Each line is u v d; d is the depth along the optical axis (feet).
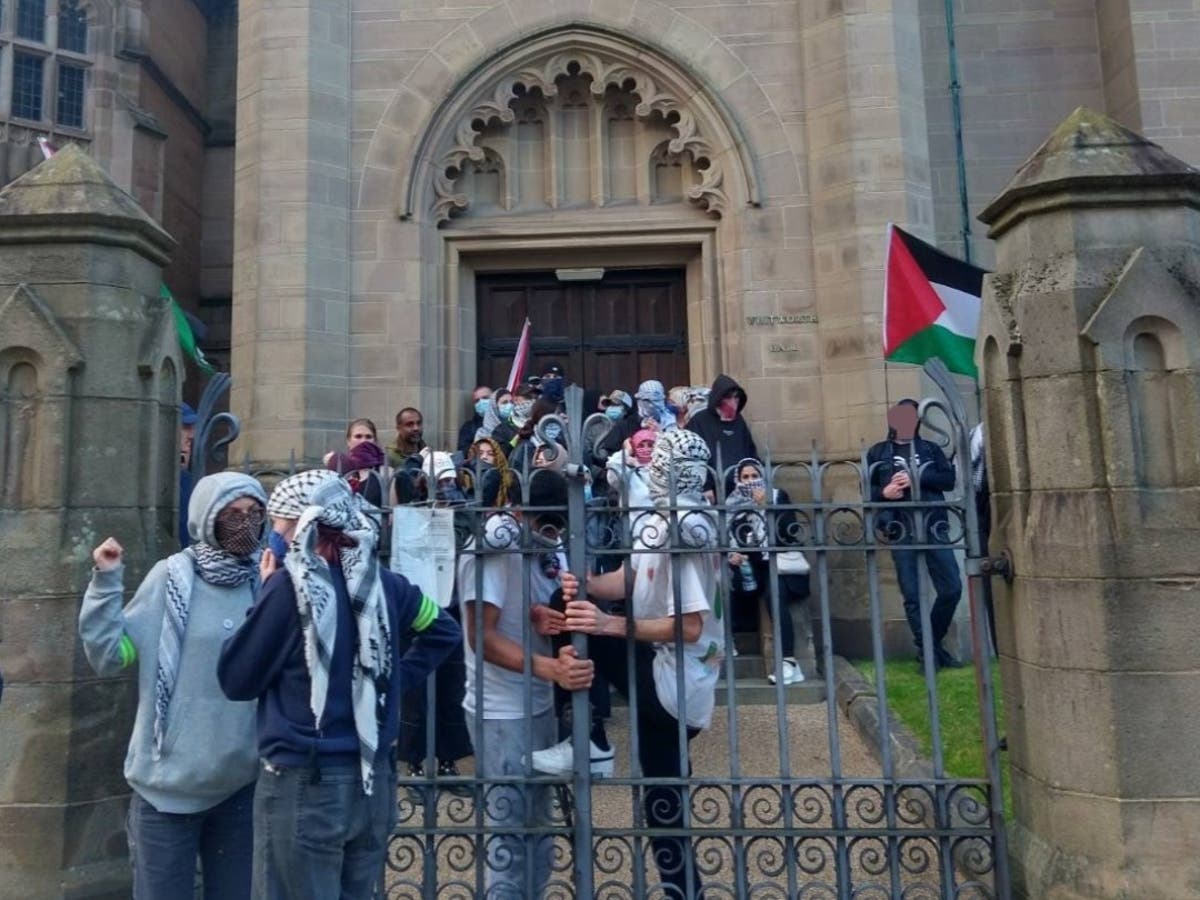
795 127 30.22
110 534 13.26
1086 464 11.18
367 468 16.40
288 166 29.73
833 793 11.49
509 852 11.74
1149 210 11.57
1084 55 35.22
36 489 13.09
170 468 14.70
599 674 12.73
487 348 33.17
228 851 10.30
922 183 29.19
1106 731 10.73
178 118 51.80
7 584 12.85
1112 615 10.86
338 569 9.08
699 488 12.27
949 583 23.41
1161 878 10.37
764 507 11.59
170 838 10.01
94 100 45.73
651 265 32.71
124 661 9.89
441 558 11.61
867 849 11.55
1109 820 10.60
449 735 16.46
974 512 11.91
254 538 10.53
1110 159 11.52
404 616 9.61
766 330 29.58
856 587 26.78
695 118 30.99
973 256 34.58
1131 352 11.22
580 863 11.35
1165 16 32.65
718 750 18.88
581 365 33.06
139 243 13.97
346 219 30.40
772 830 11.39
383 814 8.96
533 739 12.09
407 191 30.45
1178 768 10.57
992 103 35.27
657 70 30.96
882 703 11.66
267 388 28.99
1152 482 11.09
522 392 27.45
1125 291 11.18
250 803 10.41
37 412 13.23
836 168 29.14
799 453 29.01
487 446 15.23
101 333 13.47
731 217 30.45
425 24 31.14
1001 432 12.44
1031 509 11.71
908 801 15.43
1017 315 11.91
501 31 31.14
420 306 30.40
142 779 9.91
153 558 13.66
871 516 11.76
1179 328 11.12
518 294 33.45
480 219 31.76
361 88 30.99
